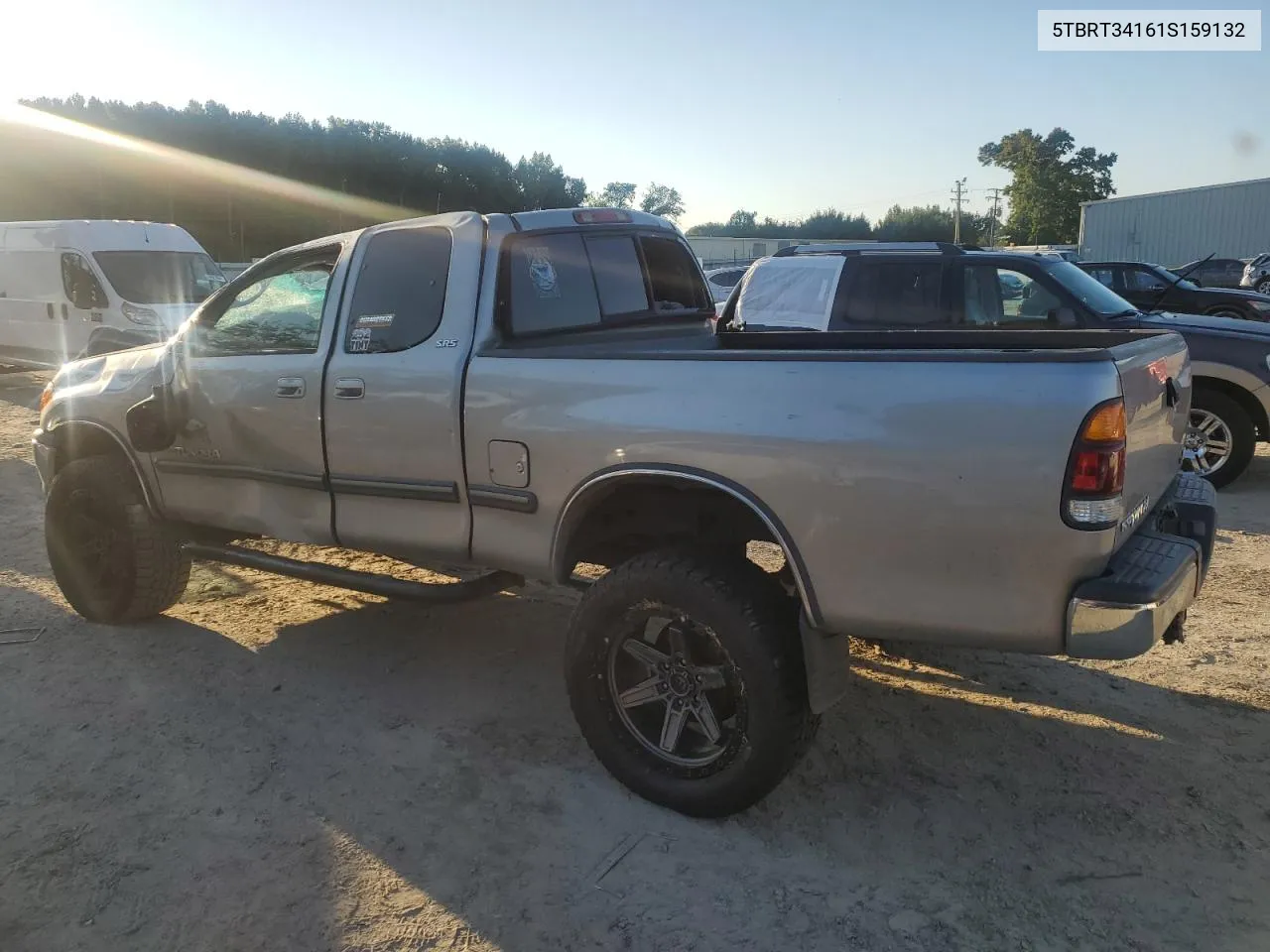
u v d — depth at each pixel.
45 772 3.54
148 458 4.64
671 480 3.11
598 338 4.17
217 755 3.66
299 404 4.04
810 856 3.02
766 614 2.96
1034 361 2.61
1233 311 13.97
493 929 2.70
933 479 2.66
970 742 3.71
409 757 3.65
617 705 3.32
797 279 8.04
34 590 5.49
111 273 13.34
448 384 3.58
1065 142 69.44
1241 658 4.39
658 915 2.75
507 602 5.35
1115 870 2.92
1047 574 2.59
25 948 2.63
